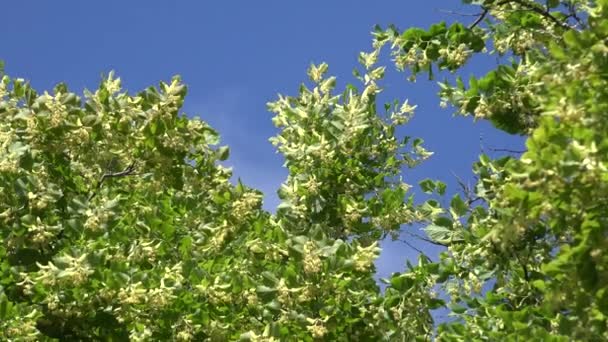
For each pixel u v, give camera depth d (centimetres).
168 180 1206
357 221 1347
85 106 1137
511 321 919
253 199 1216
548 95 737
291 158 1449
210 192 1257
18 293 1062
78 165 1195
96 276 1016
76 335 1076
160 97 1140
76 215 1083
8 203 1063
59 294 1030
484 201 1066
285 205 1359
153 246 1165
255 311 1131
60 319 1059
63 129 1123
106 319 1063
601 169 655
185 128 1175
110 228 1075
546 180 672
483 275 1051
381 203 1348
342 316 1090
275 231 1184
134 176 1271
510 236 725
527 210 706
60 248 1095
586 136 680
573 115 693
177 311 1085
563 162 664
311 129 1475
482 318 998
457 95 999
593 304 725
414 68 1065
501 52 1067
